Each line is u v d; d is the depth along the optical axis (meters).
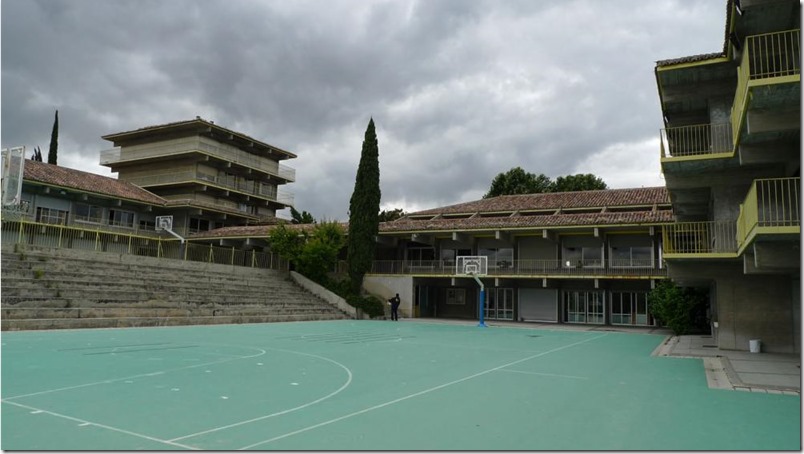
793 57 12.87
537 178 58.44
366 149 37.59
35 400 7.43
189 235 44.69
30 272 21.02
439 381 9.92
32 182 35.31
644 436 6.18
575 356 14.99
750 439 6.12
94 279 23.05
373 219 37.06
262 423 6.38
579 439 5.99
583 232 33.53
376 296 36.69
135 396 7.82
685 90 18.38
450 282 37.03
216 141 51.84
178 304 23.70
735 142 14.16
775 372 11.48
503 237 34.59
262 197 55.16
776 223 11.63
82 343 14.47
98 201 41.34
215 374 10.03
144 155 51.56
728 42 15.66
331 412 7.05
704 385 10.02
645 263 32.25
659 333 26.52
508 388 9.34
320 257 35.38
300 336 19.19
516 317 35.56
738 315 16.77
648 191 37.34
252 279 32.25
